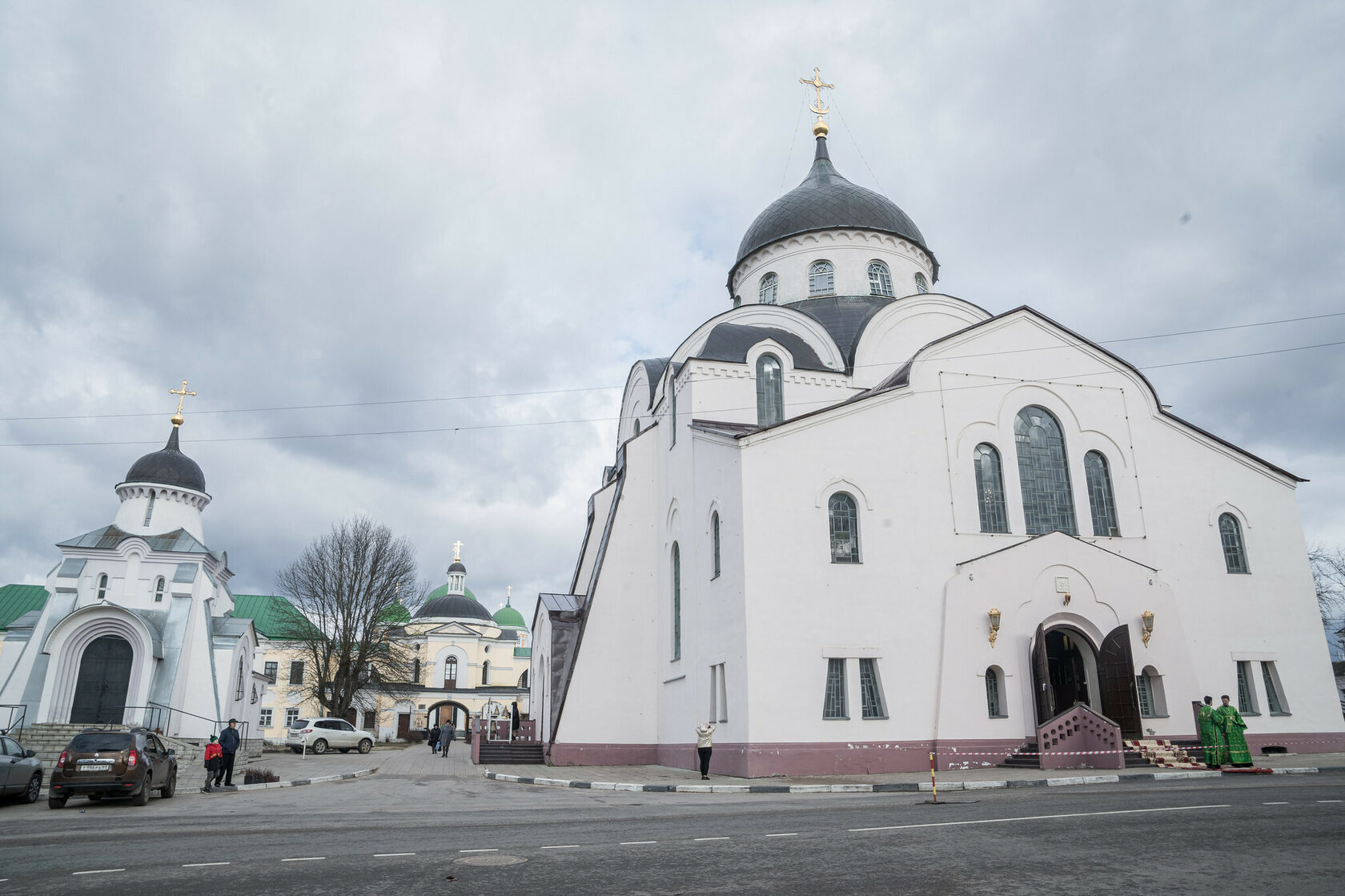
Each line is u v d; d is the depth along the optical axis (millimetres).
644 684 30734
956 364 26969
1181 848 9367
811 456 24750
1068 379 27953
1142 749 23000
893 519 24938
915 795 17312
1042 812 12797
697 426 28047
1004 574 24750
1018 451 27047
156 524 38750
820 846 10016
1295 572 28188
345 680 52219
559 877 8430
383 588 53750
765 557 23594
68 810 17844
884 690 23359
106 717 33500
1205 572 27375
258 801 19594
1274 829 10555
